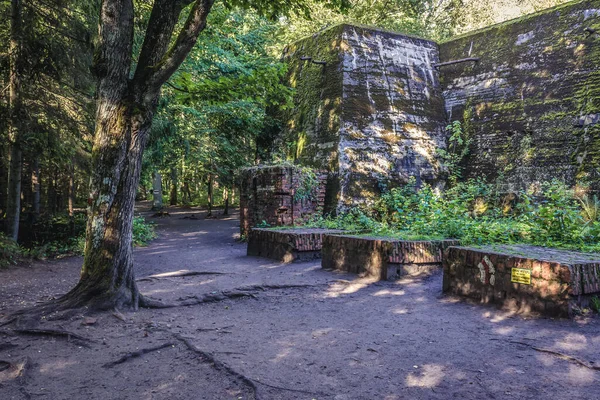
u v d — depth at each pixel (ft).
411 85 53.01
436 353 14.14
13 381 12.85
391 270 25.16
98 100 20.03
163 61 19.77
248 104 63.21
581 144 43.09
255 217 49.55
